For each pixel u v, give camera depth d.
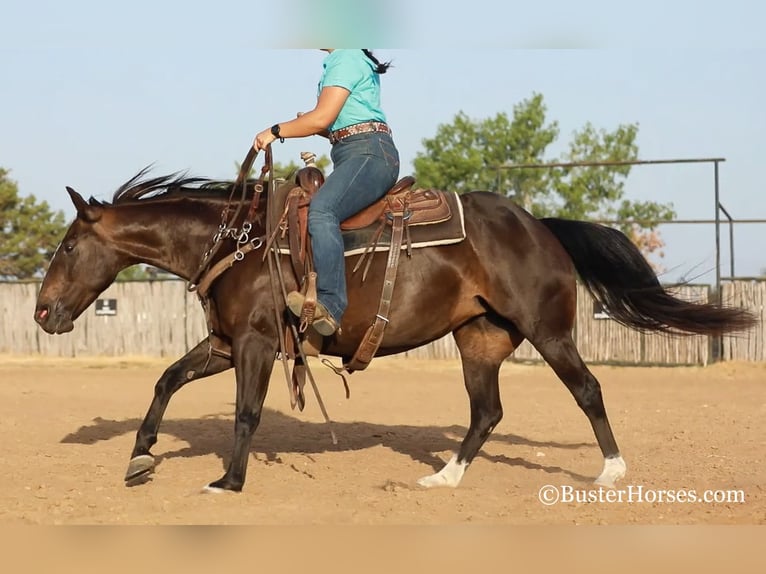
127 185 6.86
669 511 5.96
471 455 6.84
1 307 22.75
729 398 13.34
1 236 33.16
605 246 6.96
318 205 6.17
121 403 12.38
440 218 6.45
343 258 6.18
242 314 6.25
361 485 6.80
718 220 17.94
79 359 21.88
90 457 7.86
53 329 6.65
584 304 19.88
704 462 7.76
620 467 6.62
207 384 15.59
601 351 19.75
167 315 22.22
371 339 6.38
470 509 6.01
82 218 6.63
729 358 19.50
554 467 7.59
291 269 6.26
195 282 6.51
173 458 7.80
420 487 6.73
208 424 9.99
